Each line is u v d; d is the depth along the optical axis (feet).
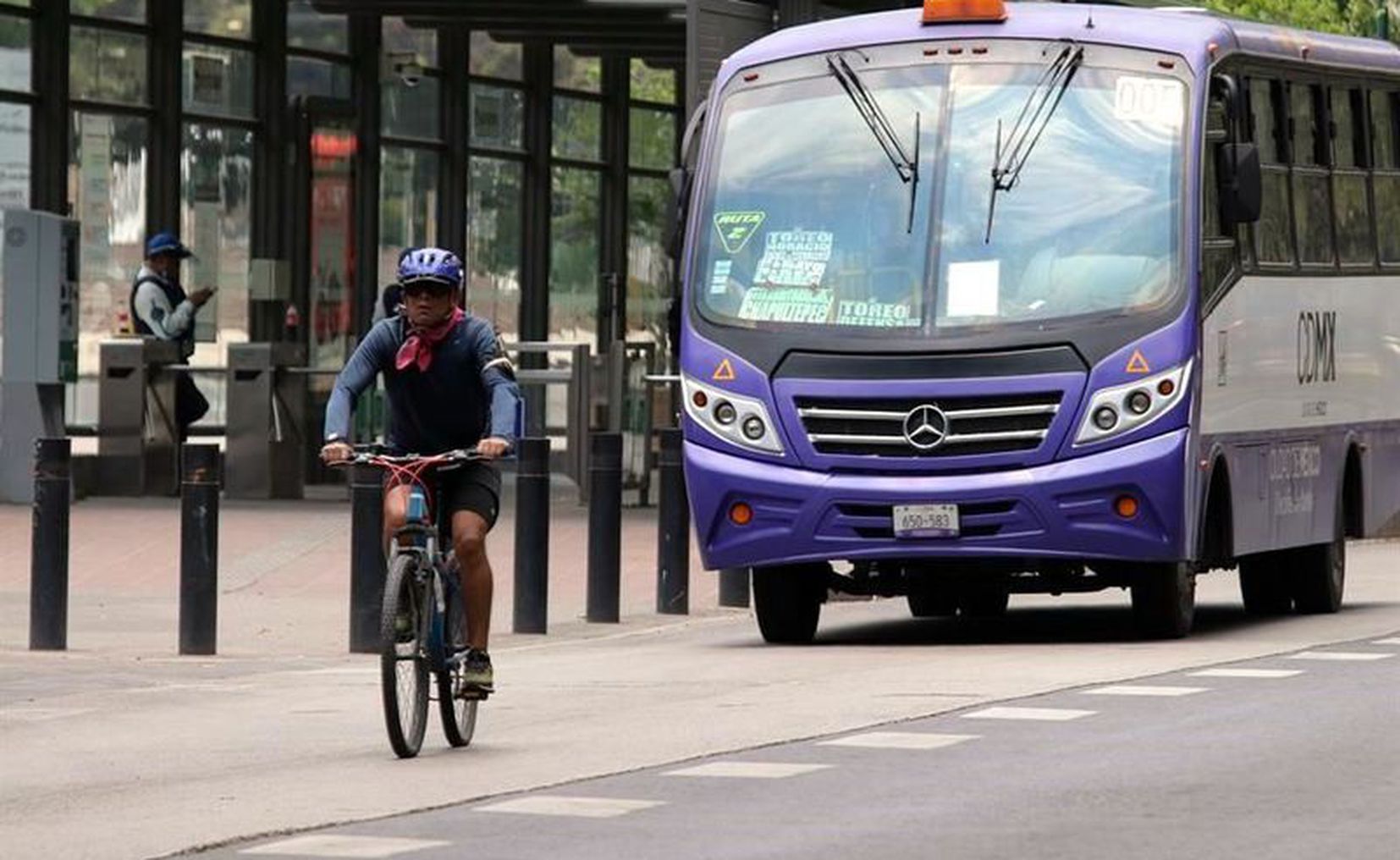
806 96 135.74
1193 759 88.33
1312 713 100.68
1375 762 87.56
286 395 223.30
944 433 127.95
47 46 221.46
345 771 89.56
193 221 236.84
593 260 288.71
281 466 222.89
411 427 95.50
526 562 143.64
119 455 217.36
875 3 231.91
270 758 93.45
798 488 128.98
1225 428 135.33
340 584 163.53
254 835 75.97
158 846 74.69
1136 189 131.03
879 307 130.31
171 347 218.38
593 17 242.37
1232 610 158.81
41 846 74.79
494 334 94.73
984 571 133.18
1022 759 88.84
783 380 130.21
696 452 131.85
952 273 130.21
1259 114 144.56
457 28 250.78
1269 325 142.82
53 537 129.39
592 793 83.10
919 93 134.10
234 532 188.44
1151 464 127.24
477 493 95.40
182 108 234.17
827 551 128.98
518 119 276.41
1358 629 142.00
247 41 241.76
